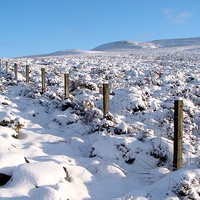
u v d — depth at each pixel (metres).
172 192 5.46
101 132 9.01
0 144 6.67
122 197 5.52
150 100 13.09
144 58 47.66
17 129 9.60
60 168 5.88
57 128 10.69
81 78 19.66
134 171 7.34
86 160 7.63
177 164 6.84
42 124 11.18
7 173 5.66
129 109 12.08
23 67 27.62
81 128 10.31
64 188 5.27
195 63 33.44
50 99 14.38
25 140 8.85
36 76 21.89
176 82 17.98
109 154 7.89
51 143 8.84
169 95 14.96
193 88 16.56
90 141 9.04
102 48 136.25
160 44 134.12
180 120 6.73
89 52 93.06
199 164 6.50
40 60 40.41
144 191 5.72
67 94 13.27
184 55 52.97
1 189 5.05
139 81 18.39
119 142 8.11
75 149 8.71
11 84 19.45
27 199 4.83
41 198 4.76
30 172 5.43
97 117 10.69
